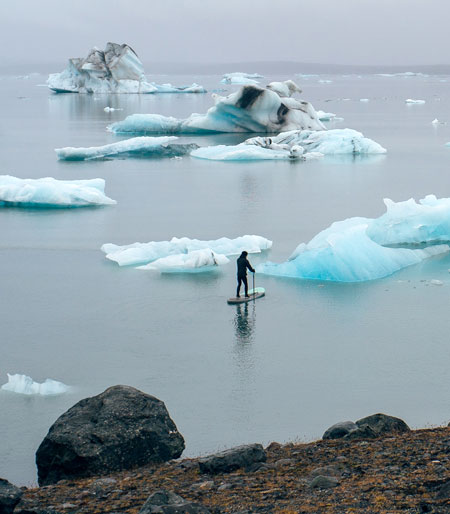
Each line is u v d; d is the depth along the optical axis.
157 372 42.25
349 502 20.05
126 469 26.83
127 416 27.78
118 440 26.94
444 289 59.03
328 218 89.81
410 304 54.97
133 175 129.25
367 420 28.61
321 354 44.69
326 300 56.16
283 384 40.19
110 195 108.25
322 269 62.34
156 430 27.66
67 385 40.59
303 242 76.62
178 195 108.00
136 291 58.91
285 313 53.06
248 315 52.66
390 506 19.50
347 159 152.25
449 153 158.50
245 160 152.62
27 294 58.38
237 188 114.25
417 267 66.06
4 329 50.12
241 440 33.62
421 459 23.42
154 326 50.47
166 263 65.31
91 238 79.31
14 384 40.25
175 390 39.62
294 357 44.25
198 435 34.22
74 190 99.50
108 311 53.88
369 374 41.47
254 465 24.58
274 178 125.00
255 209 96.44
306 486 21.78
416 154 158.00
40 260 69.56
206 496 21.77
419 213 75.94
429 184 116.00
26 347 46.66
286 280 62.03
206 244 71.19
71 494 23.48
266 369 42.47
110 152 153.62
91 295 57.97
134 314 53.12
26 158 152.50
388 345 46.16
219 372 42.12
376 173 129.75
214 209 96.62
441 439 25.78
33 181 103.81
